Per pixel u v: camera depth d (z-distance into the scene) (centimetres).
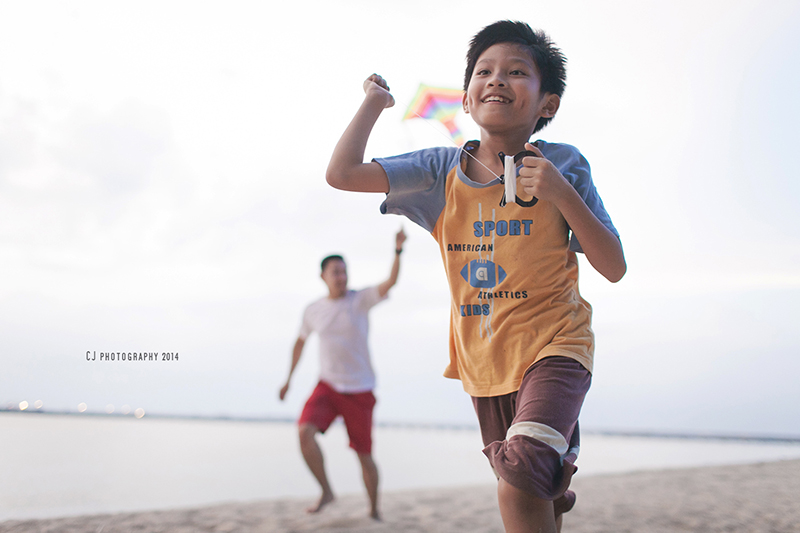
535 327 123
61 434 570
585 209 116
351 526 257
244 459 479
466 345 134
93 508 266
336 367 337
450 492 351
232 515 264
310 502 319
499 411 128
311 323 366
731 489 336
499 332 127
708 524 252
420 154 140
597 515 270
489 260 129
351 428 319
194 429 716
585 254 123
